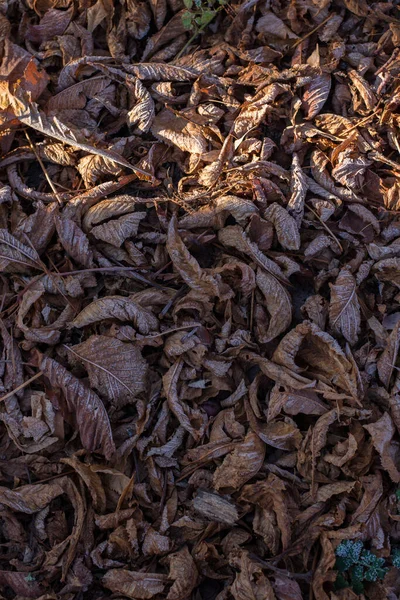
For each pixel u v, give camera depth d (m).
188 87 1.16
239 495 1.03
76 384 1.04
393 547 1.03
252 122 1.13
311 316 1.08
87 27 1.18
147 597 1.00
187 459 1.05
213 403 1.07
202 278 1.06
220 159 1.11
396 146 1.14
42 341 1.06
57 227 1.08
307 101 1.14
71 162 1.12
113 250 1.09
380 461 1.03
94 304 1.06
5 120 1.12
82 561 1.01
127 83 1.15
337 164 1.12
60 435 1.04
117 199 1.09
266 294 1.07
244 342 1.07
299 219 1.10
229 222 1.11
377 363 1.07
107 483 1.04
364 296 1.10
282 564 1.02
